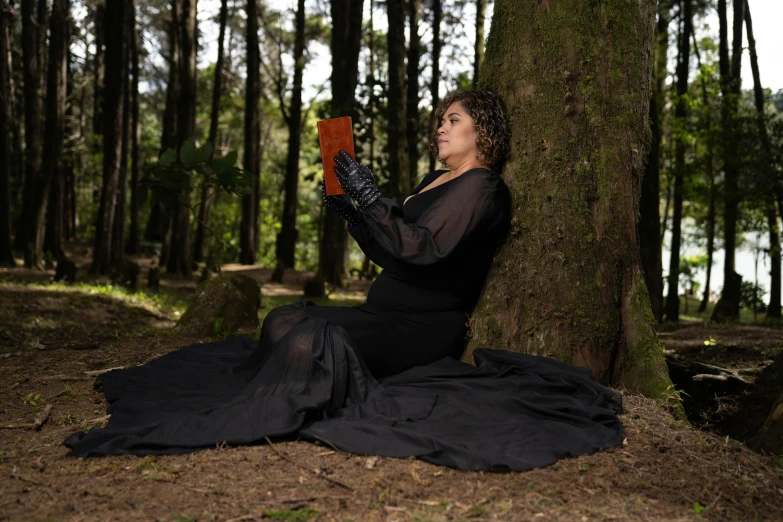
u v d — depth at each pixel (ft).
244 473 8.17
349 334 11.18
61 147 42.75
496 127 12.00
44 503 7.43
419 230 10.80
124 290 32.27
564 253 11.78
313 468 8.30
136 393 11.36
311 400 9.77
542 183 11.89
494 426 9.49
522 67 12.23
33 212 41.81
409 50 54.13
